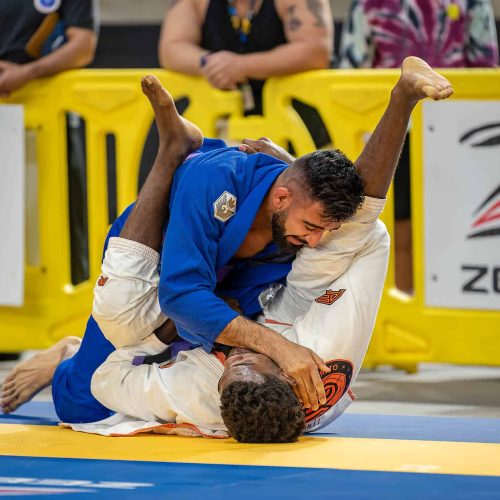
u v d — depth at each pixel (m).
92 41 15.24
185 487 7.44
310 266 9.54
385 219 14.28
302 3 14.25
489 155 13.70
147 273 9.76
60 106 15.06
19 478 7.77
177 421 9.60
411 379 14.79
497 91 13.59
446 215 13.88
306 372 9.02
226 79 14.26
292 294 9.81
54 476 7.83
